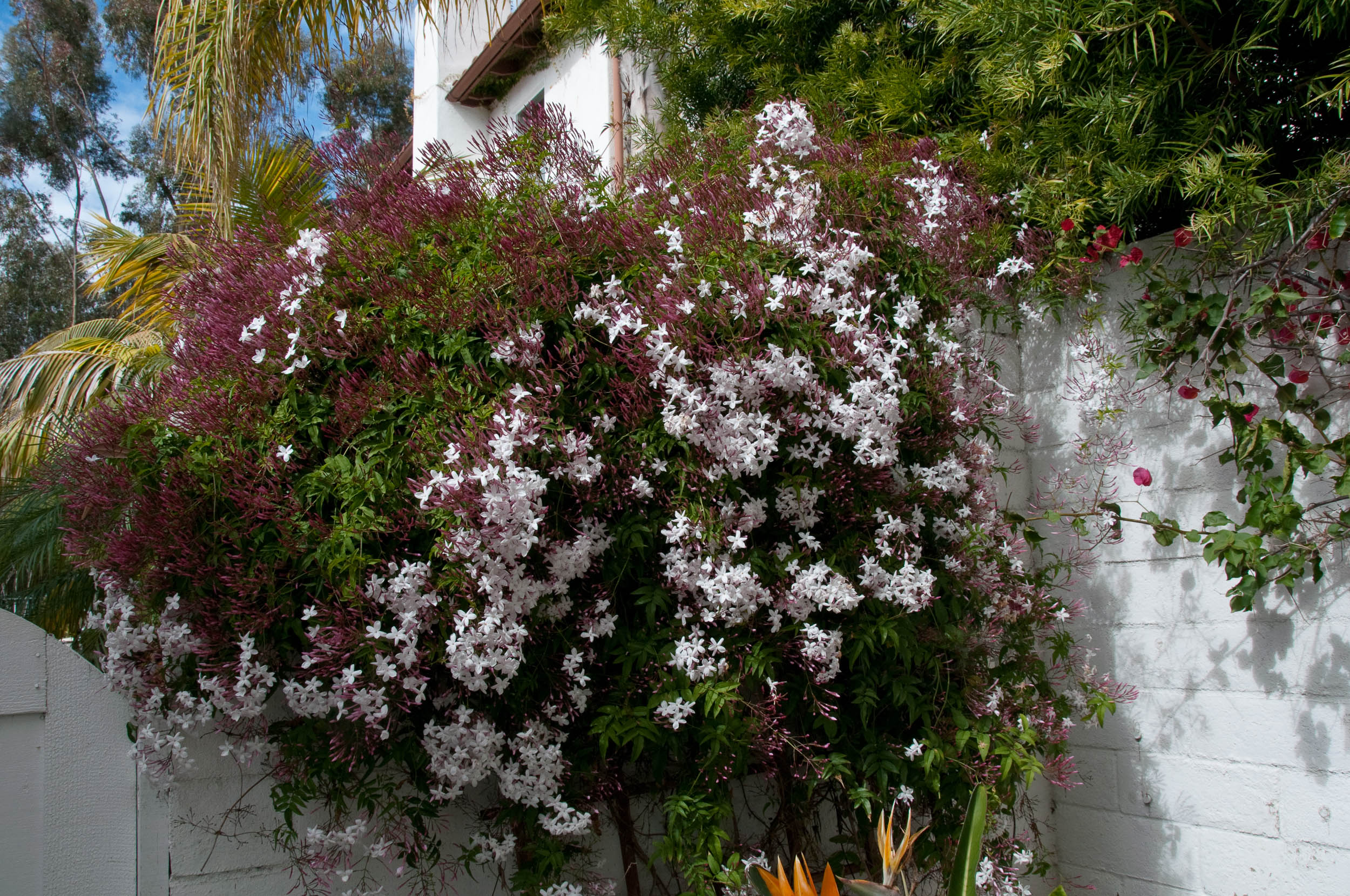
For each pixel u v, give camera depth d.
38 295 15.64
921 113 3.31
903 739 2.48
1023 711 2.61
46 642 1.91
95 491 1.96
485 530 1.79
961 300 2.74
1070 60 2.78
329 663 1.88
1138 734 2.93
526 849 2.12
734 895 2.13
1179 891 2.79
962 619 2.64
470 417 1.90
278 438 2.01
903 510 2.39
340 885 2.09
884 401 2.19
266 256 2.40
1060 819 3.14
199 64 3.19
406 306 2.10
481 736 1.92
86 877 1.88
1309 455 2.37
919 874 2.72
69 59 15.15
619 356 2.13
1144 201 2.87
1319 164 2.60
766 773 2.51
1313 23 2.37
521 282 2.07
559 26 4.54
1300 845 2.52
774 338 2.22
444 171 2.40
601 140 5.13
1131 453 3.01
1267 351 2.68
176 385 2.16
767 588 2.18
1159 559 2.92
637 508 2.14
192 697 1.88
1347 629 2.46
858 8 3.61
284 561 1.93
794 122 2.58
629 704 2.08
